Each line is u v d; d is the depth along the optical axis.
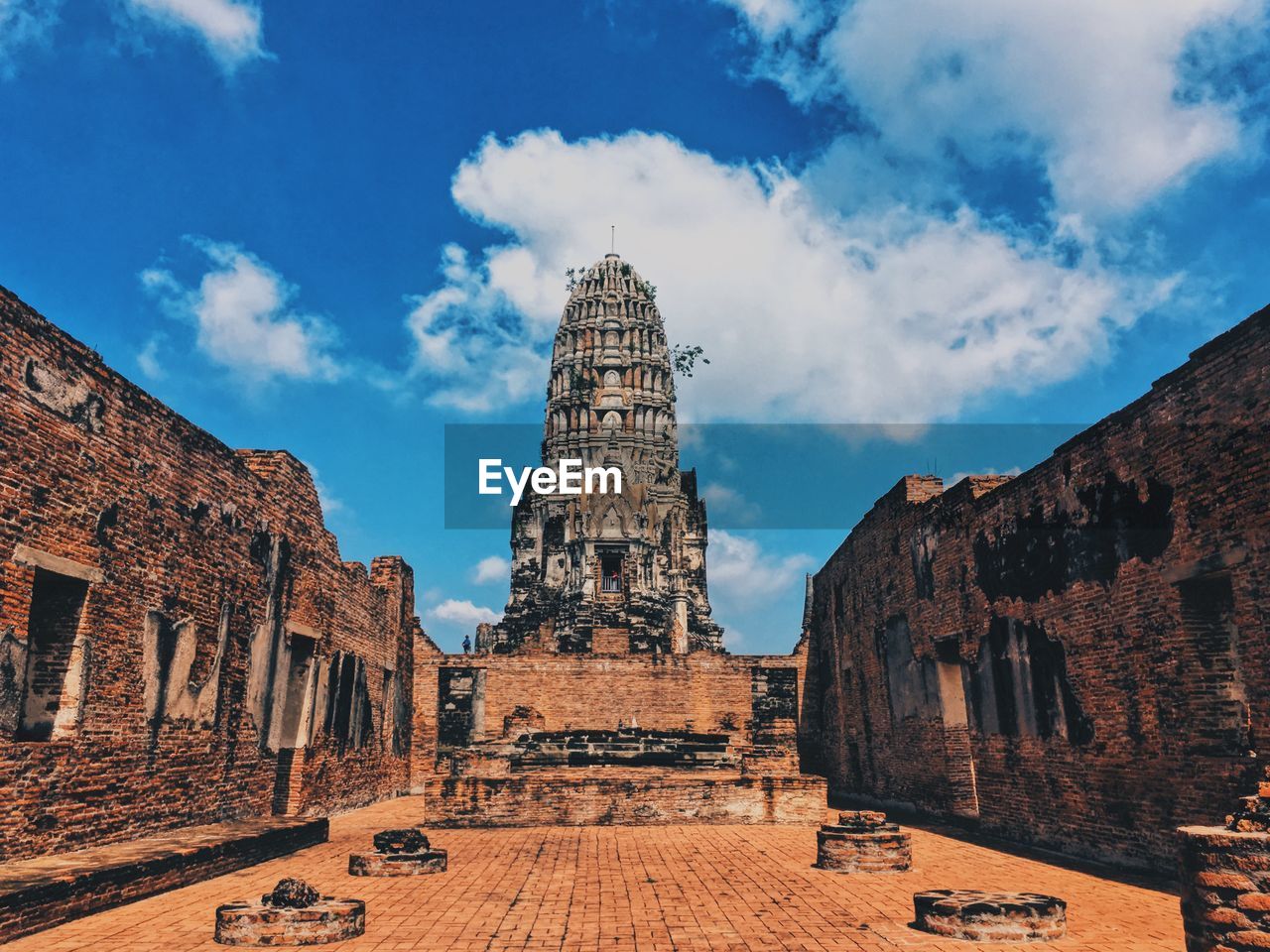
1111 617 15.27
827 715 35.03
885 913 11.50
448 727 37.22
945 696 22.64
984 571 19.88
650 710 37.97
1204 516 12.98
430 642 36.78
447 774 26.19
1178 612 13.62
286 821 18.28
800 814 22.25
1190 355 13.23
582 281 85.94
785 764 26.50
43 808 12.80
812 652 37.78
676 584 68.06
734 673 38.41
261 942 9.84
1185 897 8.53
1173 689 13.77
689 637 67.00
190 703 16.78
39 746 12.77
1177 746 13.67
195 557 17.06
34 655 13.66
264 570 20.05
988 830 19.62
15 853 12.26
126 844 14.29
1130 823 14.78
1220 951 8.07
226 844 14.84
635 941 10.03
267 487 20.30
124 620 14.77
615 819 21.97
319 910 10.09
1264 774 11.58
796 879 14.26
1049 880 14.15
